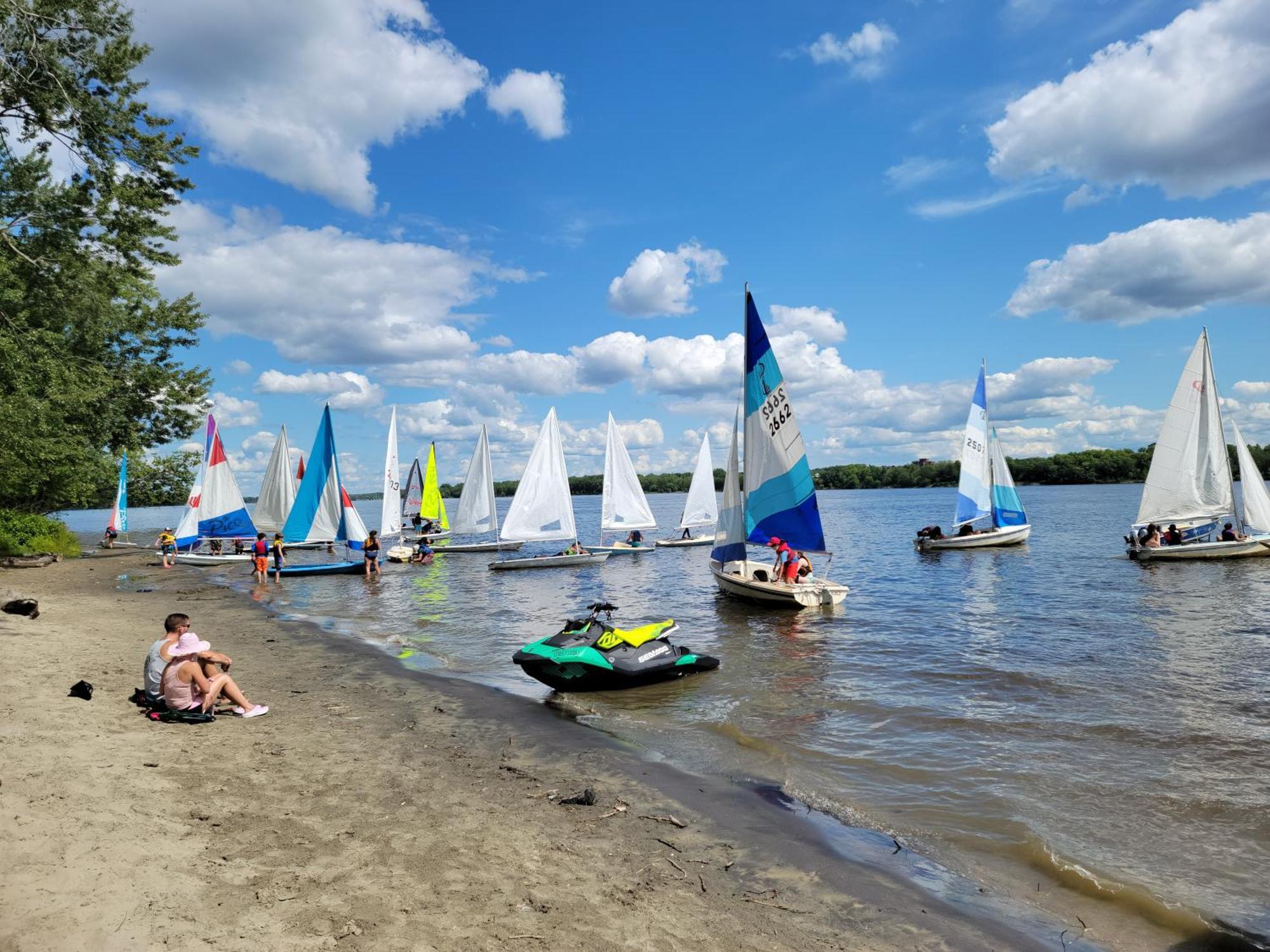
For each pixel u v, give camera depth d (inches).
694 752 392.2
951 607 912.3
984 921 229.1
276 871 218.7
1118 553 1515.7
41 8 1037.2
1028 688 525.3
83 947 157.6
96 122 1122.0
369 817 276.2
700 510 1899.6
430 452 2242.9
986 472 1646.2
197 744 345.4
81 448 1343.5
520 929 199.5
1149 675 560.4
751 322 963.3
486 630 790.5
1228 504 1321.4
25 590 1021.8
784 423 936.3
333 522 1513.3
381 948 179.9
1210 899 243.6
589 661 504.7
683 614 876.6
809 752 391.5
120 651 547.8
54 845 204.8
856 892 244.5
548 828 282.4
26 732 312.7
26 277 1182.9
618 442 1743.4
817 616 852.0
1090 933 224.7
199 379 1540.4
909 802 325.4
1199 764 371.9
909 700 495.2
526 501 1510.8
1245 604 904.3
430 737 403.9
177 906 184.4
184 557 1502.2
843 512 4069.9
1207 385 1326.3
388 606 979.3
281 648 675.4
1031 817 308.8
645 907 222.7
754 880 249.9
